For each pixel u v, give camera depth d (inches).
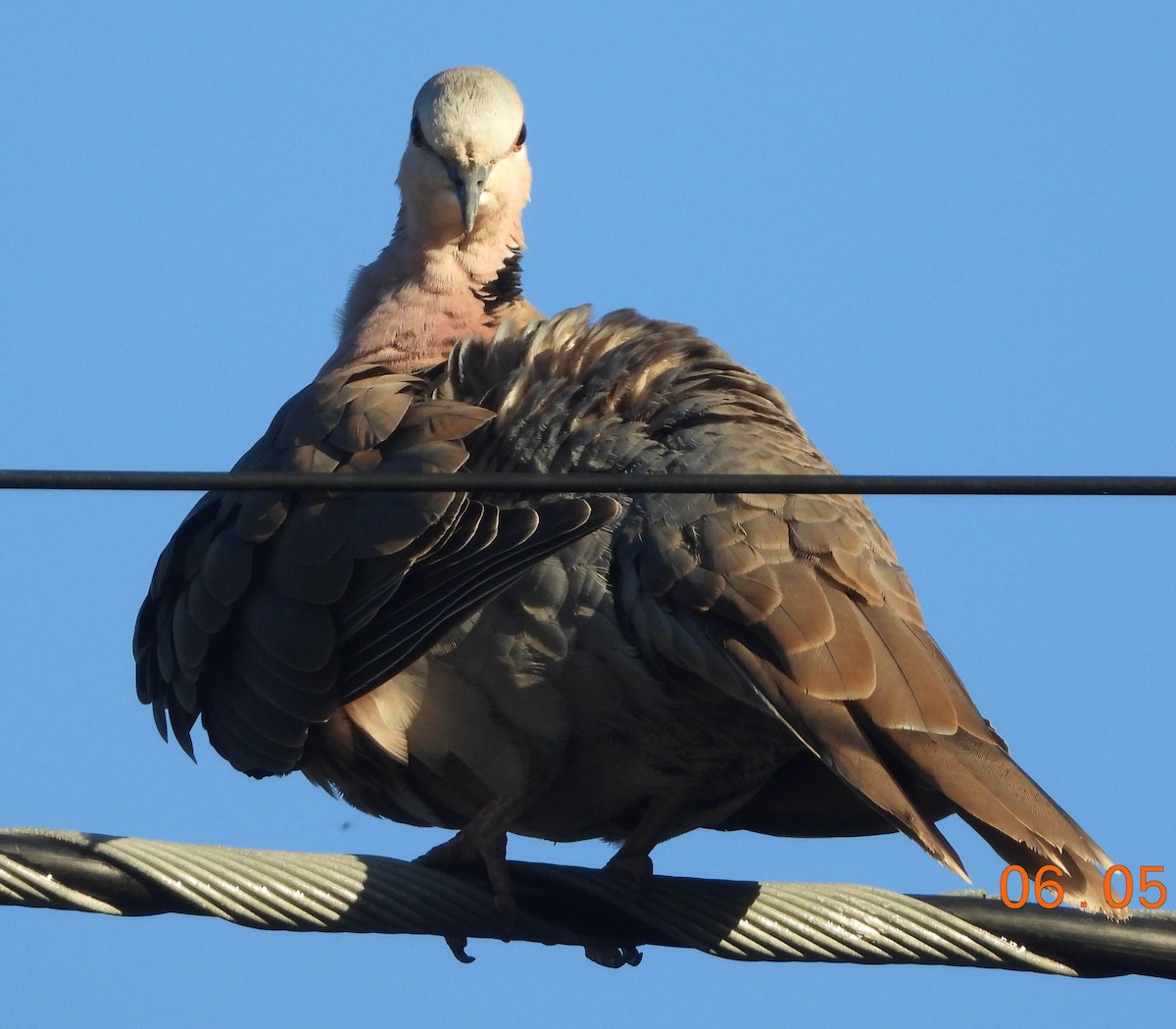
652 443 460.8
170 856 387.9
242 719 477.1
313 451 475.5
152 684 512.4
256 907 391.5
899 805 396.2
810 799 484.7
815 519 434.3
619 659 450.0
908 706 408.2
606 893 410.0
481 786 485.4
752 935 401.7
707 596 424.5
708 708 451.8
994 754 407.2
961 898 393.7
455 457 460.8
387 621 453.7
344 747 478.3
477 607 439.8
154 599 507.8
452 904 403.9
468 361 495.8
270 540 474.0
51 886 382.9
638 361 476.1
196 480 352.8
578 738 467.5
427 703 469.4
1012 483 348.5
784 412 479.2
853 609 423.8
